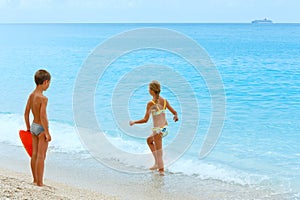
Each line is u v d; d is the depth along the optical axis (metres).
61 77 23.48
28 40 65.75
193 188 7.00
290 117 12.80
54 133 10.87
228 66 28.59
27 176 7.25
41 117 6.14
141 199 6.38
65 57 36.47
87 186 6.93
